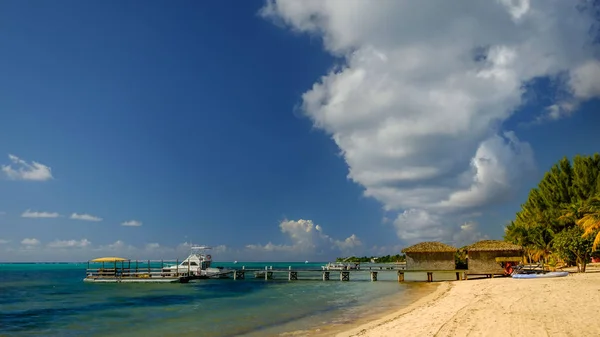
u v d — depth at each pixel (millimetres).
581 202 49031
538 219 61062
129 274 59438
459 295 27234
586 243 39812
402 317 19656
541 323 14414
